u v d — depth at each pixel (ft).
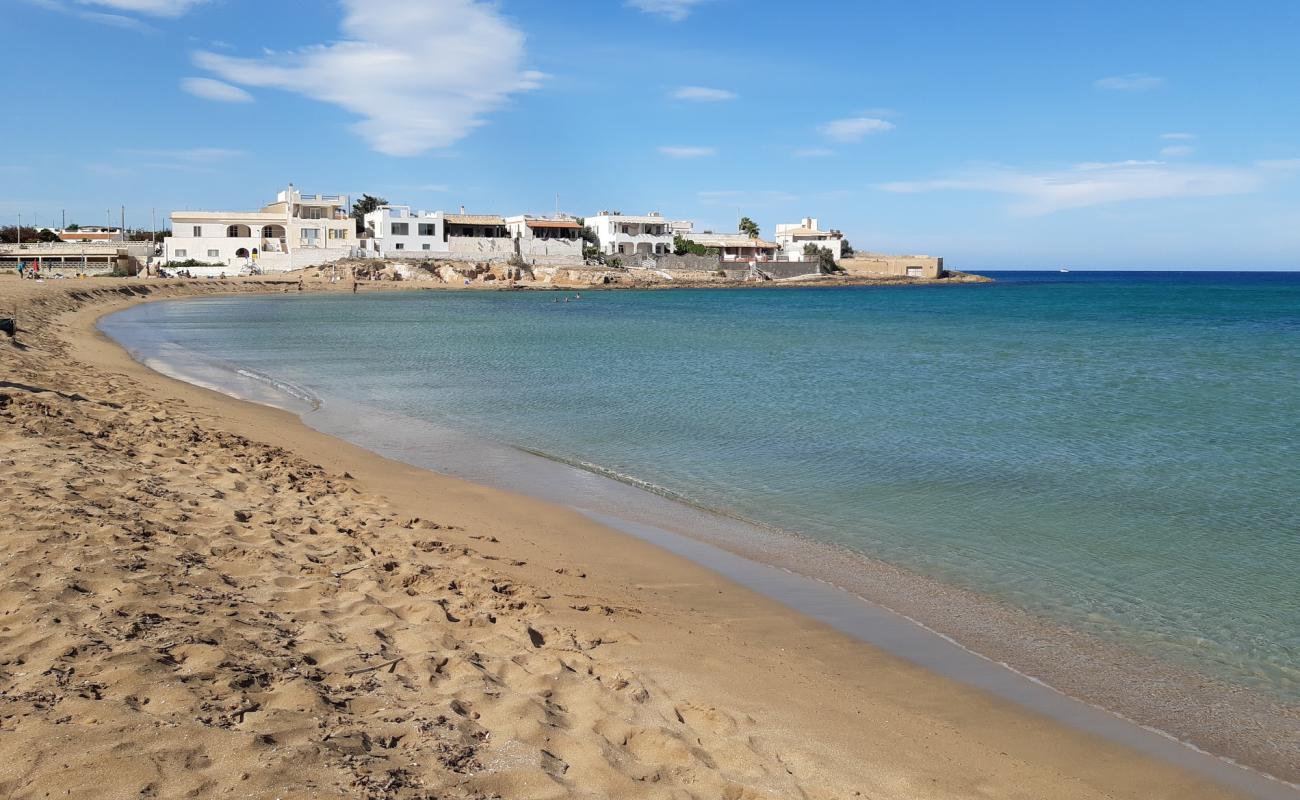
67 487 33.76
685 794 17.31
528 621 27.12
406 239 412.98
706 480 53.47
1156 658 28.91
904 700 24.82
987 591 34.99
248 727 17.25
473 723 18.99
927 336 182.91
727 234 556.92
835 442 65.98
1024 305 334.24
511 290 393.09
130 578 25.02
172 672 19.34
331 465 50.90
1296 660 28.91
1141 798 20.36
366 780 15.76
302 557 30.12
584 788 16.89
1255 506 48.39
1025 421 76.28
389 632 24.27
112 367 90.94
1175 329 207.51
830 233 605.31
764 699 23.61
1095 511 47.24
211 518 33.32
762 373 112.57
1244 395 94.43
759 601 32.91
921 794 19.22
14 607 22.25
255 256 380.99
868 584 35.47
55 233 429.79
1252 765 22.21
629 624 28.63
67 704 17.31
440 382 99.04
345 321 202.49
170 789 14.82
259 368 109.40
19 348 85.92
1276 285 652.89
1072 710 24.88
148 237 455.22
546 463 57.41
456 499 45.70
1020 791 20.07
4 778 14.69
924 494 50.60
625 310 276.21
